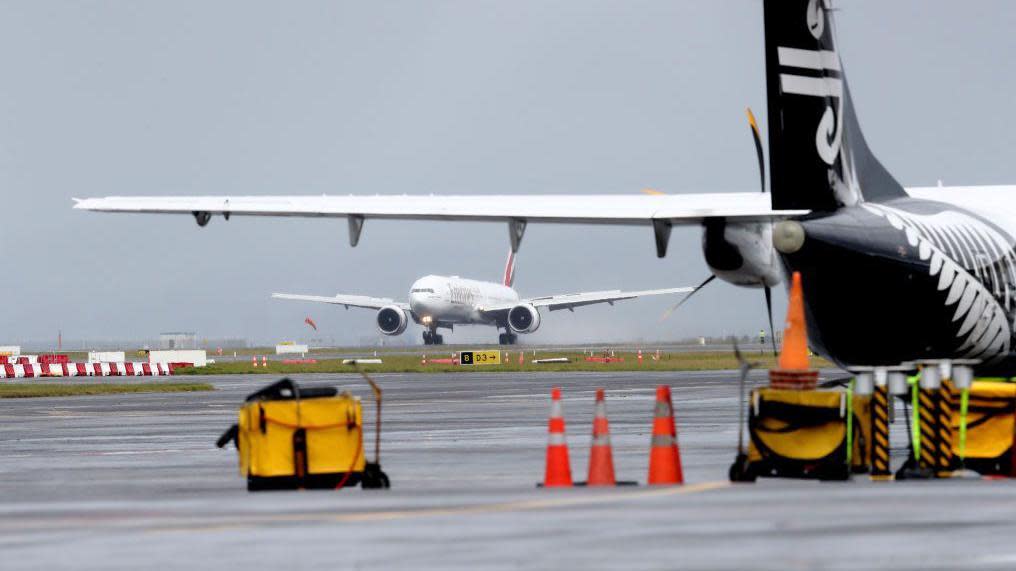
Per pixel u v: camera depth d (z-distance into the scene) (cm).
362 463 6662
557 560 4162
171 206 9825
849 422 6519
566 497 5912
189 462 8925
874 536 4556
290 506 5775
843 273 8388
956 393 7006
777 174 8319
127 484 7425
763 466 6644
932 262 8669
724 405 14475
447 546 4469
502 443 9969
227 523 5184
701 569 3975
